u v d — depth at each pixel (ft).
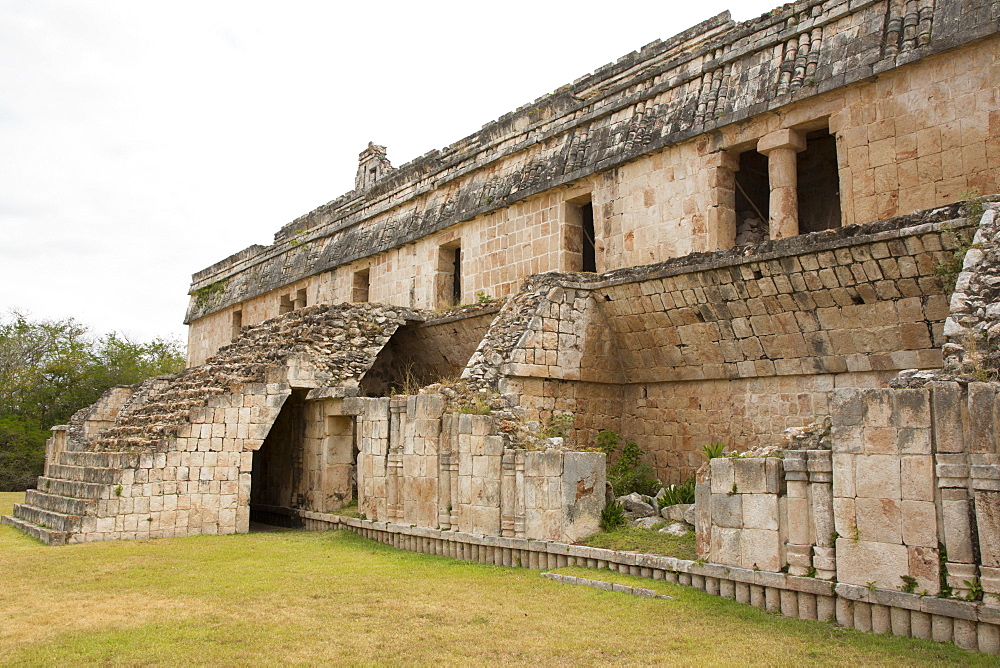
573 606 28.43
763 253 38.55
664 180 53.42
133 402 76.23
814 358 40.09
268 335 64.64
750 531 28.12
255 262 112.98
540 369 46.83
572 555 34.63
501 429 39.09
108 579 34.19
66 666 21.74
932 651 22.27
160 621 26.68
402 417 45.73
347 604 29.30
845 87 43.80
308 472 57.57
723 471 29.32
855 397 25.64
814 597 26.14
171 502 49.14
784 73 46.70
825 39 45.88
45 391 125.29
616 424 51.52
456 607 28.63
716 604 27.84
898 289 34.94
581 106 62.18
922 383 25.17
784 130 46.80
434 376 67.41
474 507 39.42
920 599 23.44
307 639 24.50
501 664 22.00
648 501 39.01
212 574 35.37
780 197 46.80
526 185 64.23
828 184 56.39
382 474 47.03
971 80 39.19
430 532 41.50
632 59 60.49
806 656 22.24
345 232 93.15
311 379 55.77
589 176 58.70
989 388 22.76
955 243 31.73
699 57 53.06
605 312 49.49
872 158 42.70
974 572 22.58
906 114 41.50
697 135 50.80
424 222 77.30
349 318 59.77
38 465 109.91
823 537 26.08
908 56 40.91
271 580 33.96
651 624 25.82
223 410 51.60
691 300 43.55
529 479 36.78
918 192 40.75
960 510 22.98
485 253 68.95
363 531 47.70
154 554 41.06
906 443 24.32
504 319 49.37
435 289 75.61
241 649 23.39
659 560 31.19
